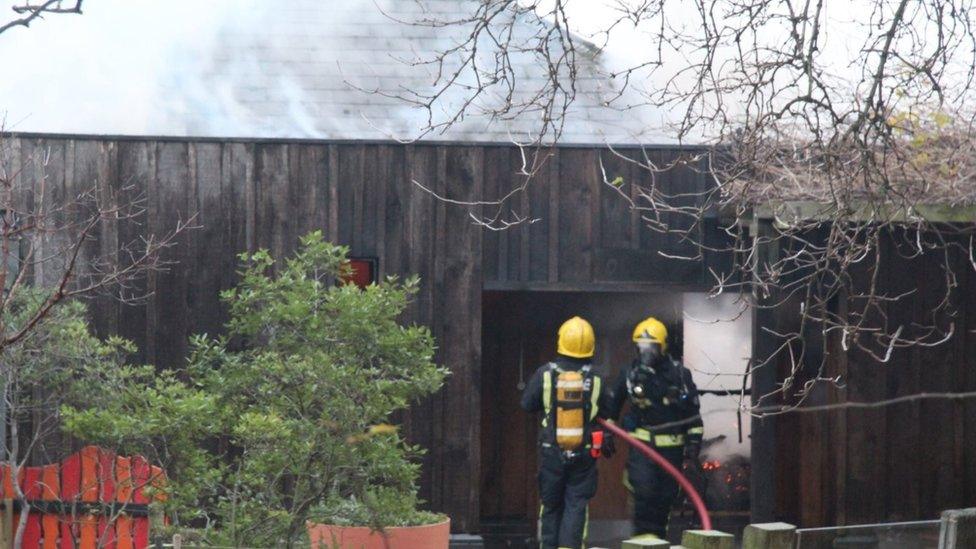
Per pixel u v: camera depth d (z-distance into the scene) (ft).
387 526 93.81
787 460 142.20
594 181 134.00
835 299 140.15
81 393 100.12
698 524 147.84
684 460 118.21
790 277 135.85
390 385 93.71
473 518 132.16
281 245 131.95
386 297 98.43
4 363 98.48
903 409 138.72
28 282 123.54
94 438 92.68
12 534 104.22
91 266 127.44
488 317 151.74
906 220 77.82
